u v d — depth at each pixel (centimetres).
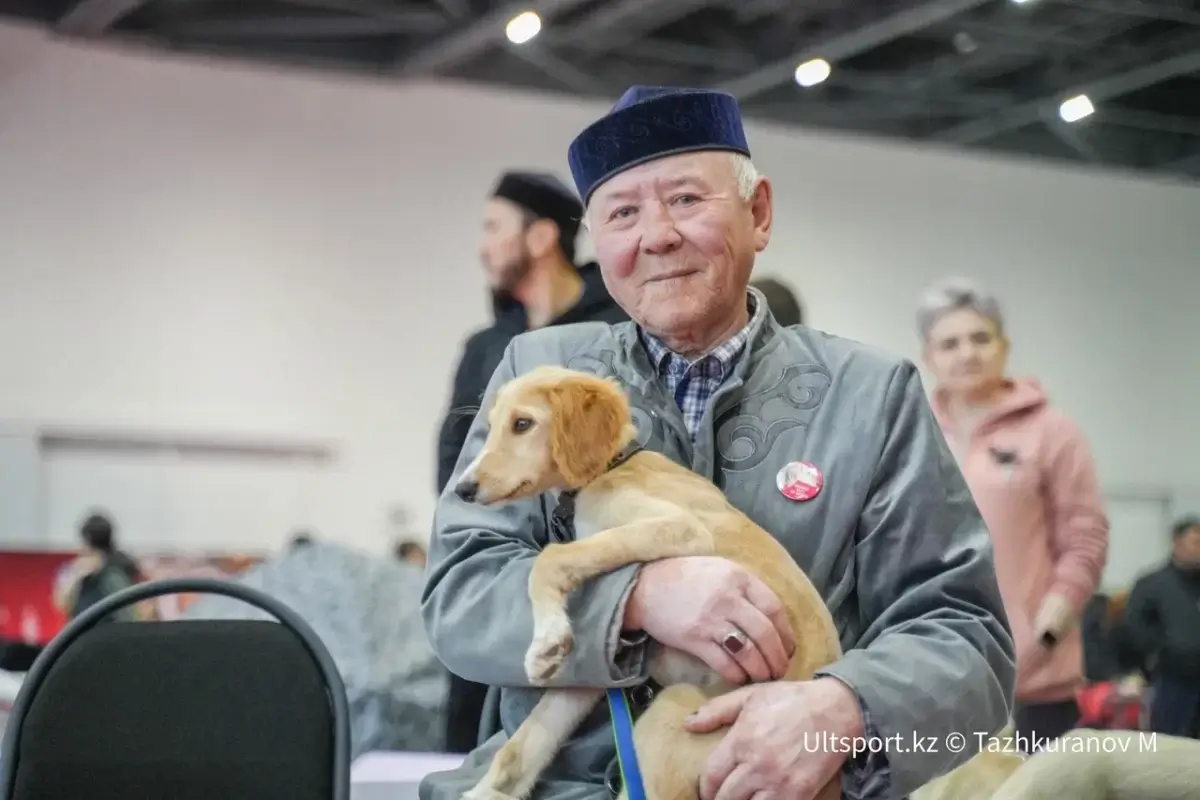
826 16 354
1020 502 263
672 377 111
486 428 111
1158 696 265
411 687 254
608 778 101
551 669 96
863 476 104
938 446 108
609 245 109
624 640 98
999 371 279
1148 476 453
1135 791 111
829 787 96
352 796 170
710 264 106
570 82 409
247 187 400
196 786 121
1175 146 432
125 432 384
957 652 100
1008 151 441
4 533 366
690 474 104
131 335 388
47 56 380
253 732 122
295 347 405
